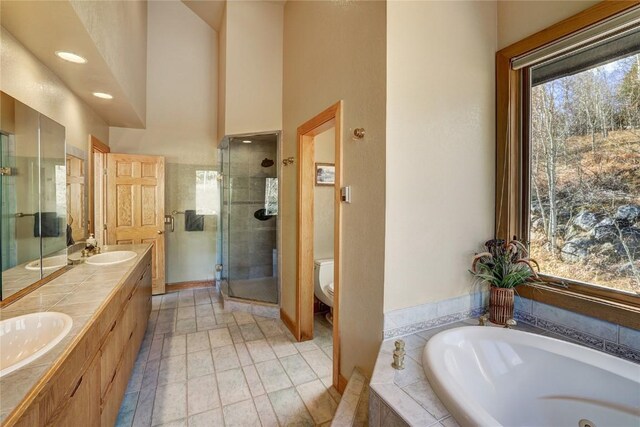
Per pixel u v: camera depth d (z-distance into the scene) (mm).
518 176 1925
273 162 3482
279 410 1891
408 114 1623
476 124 1913
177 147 4285
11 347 1213
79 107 2748
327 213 3369
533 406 1450
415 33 1641
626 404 1254
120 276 1937
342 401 1549
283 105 3314
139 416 1826
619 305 1460
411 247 1660
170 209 4281
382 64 1577
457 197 1834
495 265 1812
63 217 2143
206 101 4422
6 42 1647
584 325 1580
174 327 3098
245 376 2246
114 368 1628
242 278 3707
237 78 3445
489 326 1714
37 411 846
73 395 1090
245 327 3109
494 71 1994
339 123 1991
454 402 1051
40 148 1866
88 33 1700
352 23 1863
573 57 1668
